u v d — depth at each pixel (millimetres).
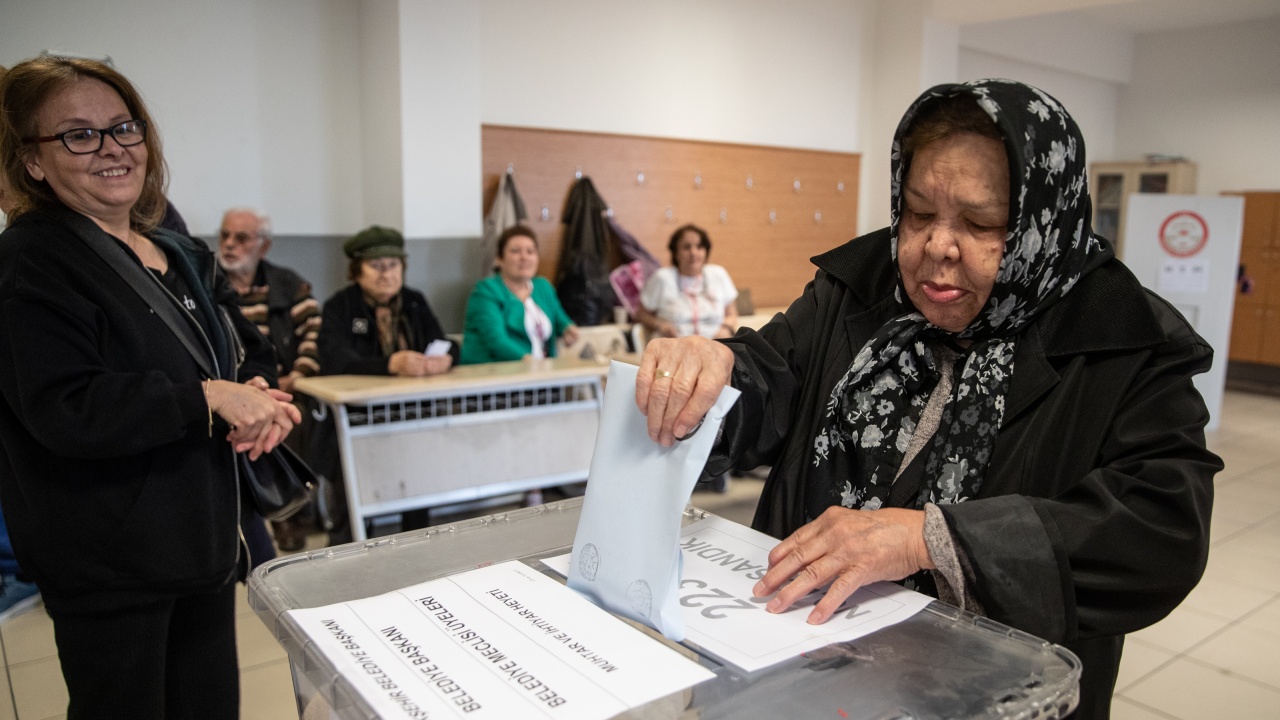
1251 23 7961
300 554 805
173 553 1453
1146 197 5793
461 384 3156
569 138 5121
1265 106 7941
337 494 3188
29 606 2957
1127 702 2447
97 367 1382
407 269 4477
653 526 684
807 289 1145
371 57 4539
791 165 6277
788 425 1027
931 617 695
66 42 3865
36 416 1326
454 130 4512
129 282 1478
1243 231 7359
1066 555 734
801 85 6262
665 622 651
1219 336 5812
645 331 5078
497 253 4336
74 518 1397
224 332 1668
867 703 563
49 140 1408
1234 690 2516
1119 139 8961
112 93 1484
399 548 844
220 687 1640
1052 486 845
